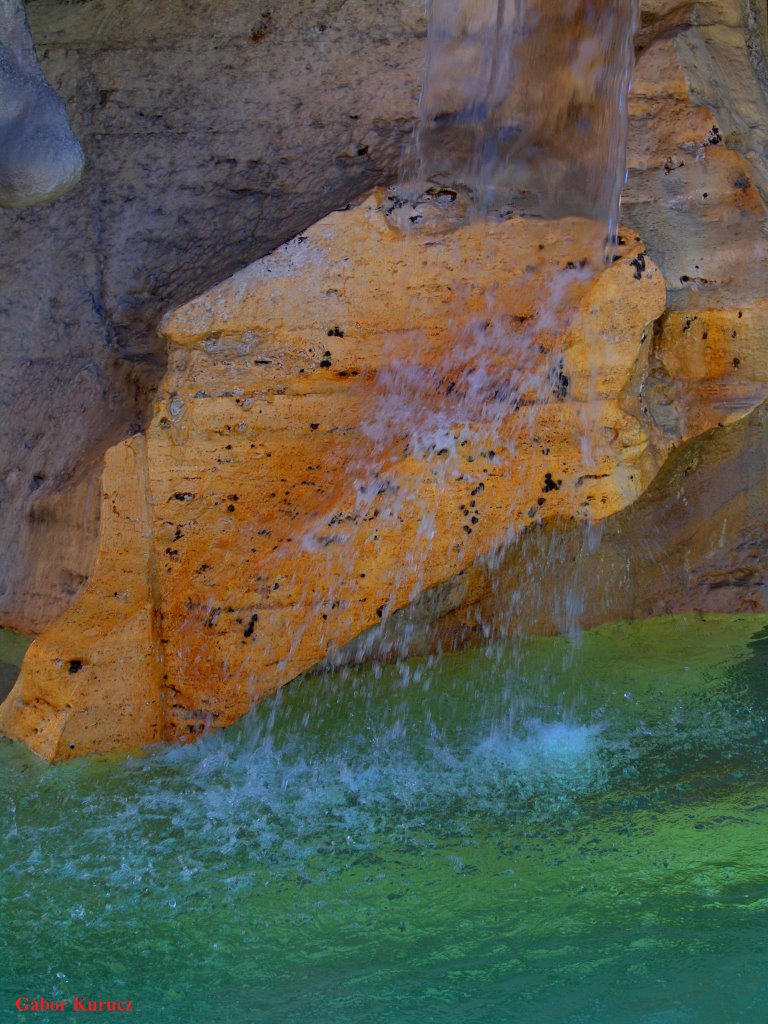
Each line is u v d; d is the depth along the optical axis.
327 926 2.73
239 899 2.83
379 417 3.78
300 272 3.76
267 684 3.70
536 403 3.75
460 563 3.78
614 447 3.80
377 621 3.76
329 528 3.67
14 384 4.48
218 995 2.50
